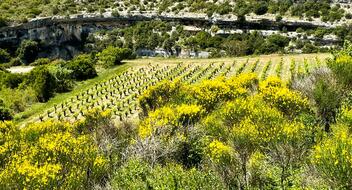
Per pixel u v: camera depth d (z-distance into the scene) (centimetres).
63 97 5131
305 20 10056
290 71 5366
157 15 11250
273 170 1639
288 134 1620
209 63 6588
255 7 10650
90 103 4706
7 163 1424
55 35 10800
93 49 10606
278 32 9925
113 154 1883
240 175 1591
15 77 5838
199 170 1677
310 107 2647
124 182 1465
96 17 11212
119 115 4016
